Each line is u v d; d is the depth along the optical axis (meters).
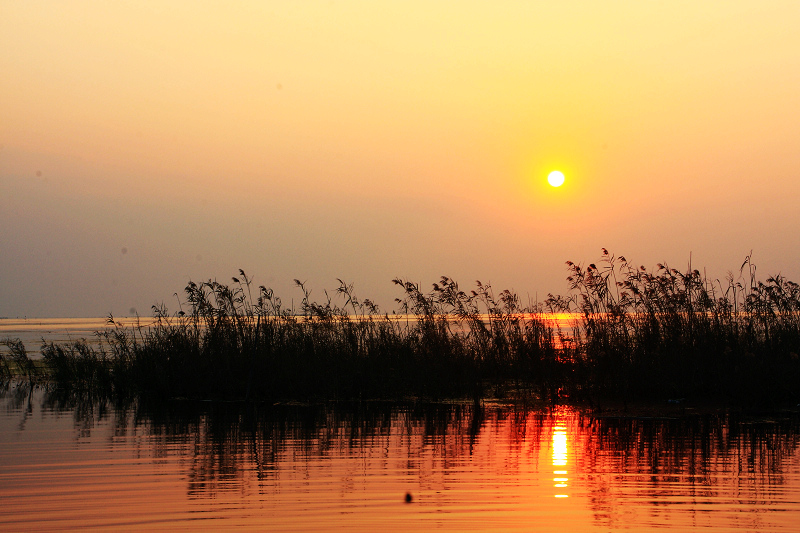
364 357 18.25
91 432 13.27
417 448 11.54
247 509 8.04
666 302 16.41
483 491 8.78
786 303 16.02
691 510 7.93
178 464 10.44
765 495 8.52
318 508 8.09
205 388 18.34
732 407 15.12
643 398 16.11
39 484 9.23
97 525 7.50
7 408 16.83
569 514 7.79
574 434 12.59
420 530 7.27
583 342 16.86
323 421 14.46
